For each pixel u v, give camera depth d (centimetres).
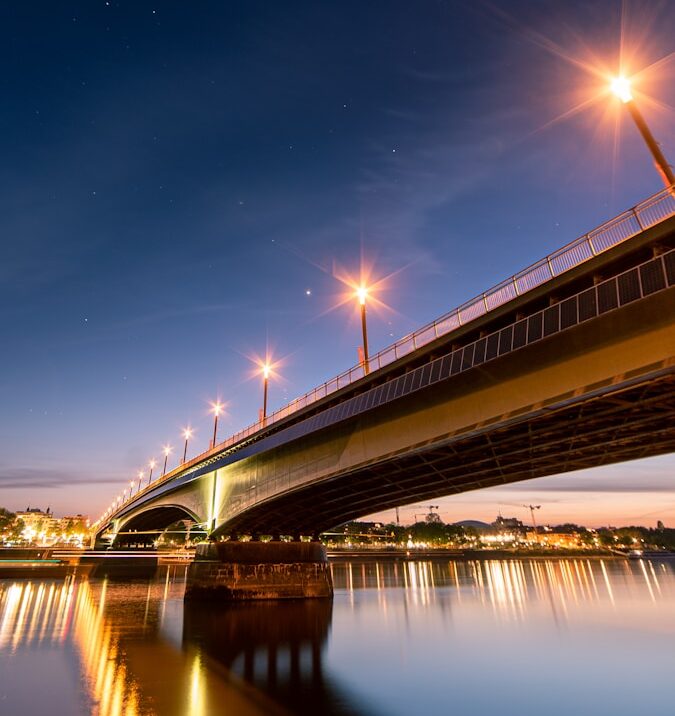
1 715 1720
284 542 5009
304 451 3756
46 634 3278
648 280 1697
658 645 3148
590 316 1850
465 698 2044
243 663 2570
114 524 13100
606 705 1947
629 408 2178
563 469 3269
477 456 3038
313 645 3030
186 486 6544
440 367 2512
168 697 1956
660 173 1703
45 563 9200
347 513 4909
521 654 2877
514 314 2252
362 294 3612
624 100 1727
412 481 3666
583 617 4397
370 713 1853
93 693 1988
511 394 2198
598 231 1936
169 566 10925
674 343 1652
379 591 6731
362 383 3111
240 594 4706
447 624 3959
